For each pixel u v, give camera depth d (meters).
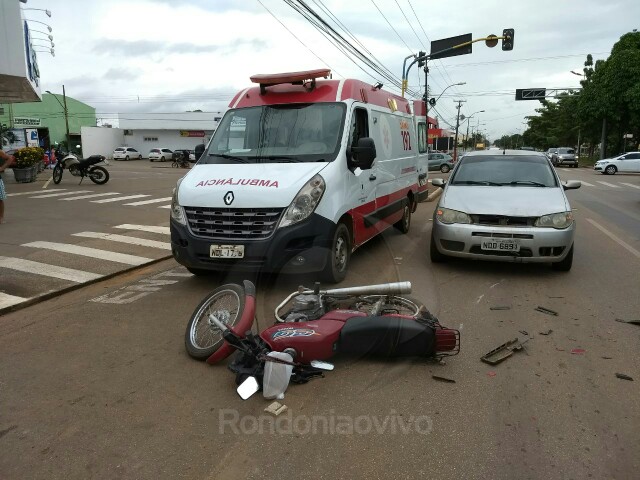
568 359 4.05
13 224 10.38
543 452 2.86
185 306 5.41
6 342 4.51
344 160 5.95
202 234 5.42
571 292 5.81
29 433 3.10
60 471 2.75
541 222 6.18
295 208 5.20
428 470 2.72
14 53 14.46
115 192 17.00
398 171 8.47
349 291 4.35
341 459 2.82
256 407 3.37
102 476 2.71
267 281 5.23
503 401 3.41
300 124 6.27
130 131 67.25
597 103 41.53
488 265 6.96
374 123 7.20
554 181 7.21
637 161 34.00
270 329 3.93
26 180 20.19
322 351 3.76
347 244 5.95
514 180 7.27
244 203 5.22
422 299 5.35
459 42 22.45
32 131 32.16
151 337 4.57
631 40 40.75
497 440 2.97
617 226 10.80
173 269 7.02
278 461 2.81
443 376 3.76
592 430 3.06
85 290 6.09
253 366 3.70
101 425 3.18
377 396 3.49
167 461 2.82
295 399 3.46
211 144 6.48
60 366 4.01
